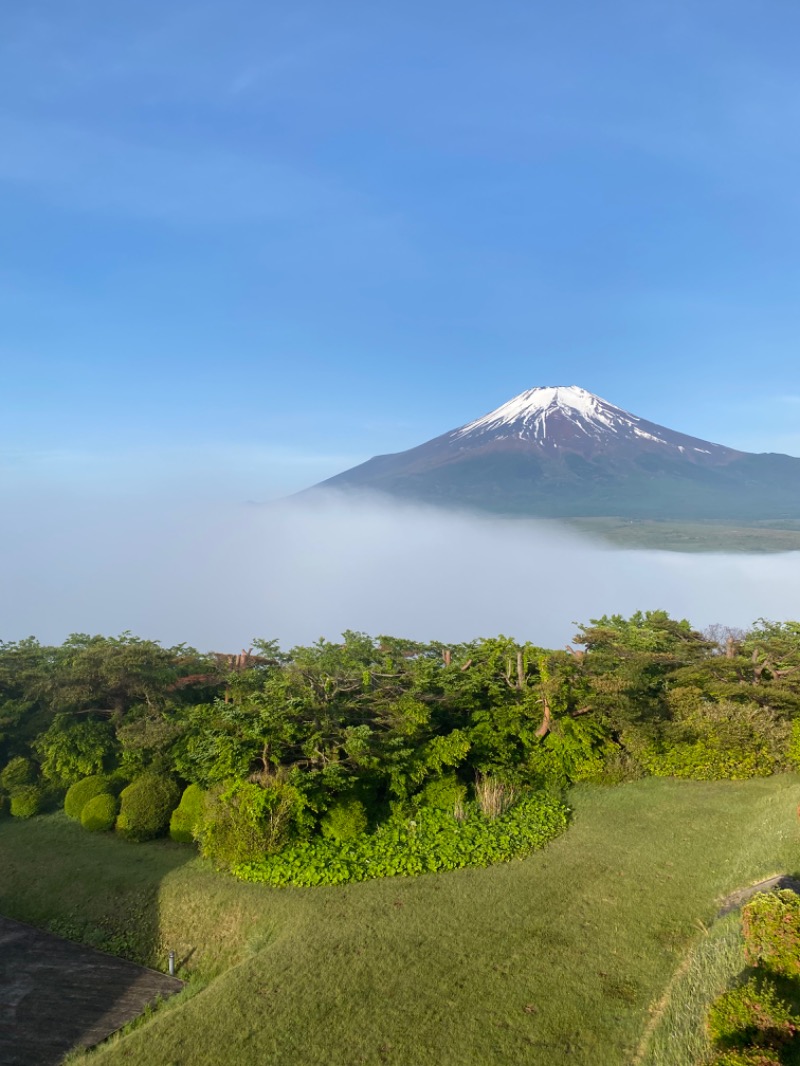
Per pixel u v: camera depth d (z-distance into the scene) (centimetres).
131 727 1955
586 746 1888
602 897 1287
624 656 2238
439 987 1055
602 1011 989
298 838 1521
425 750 1723
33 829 1847
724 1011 806
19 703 2219
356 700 1903
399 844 1518
